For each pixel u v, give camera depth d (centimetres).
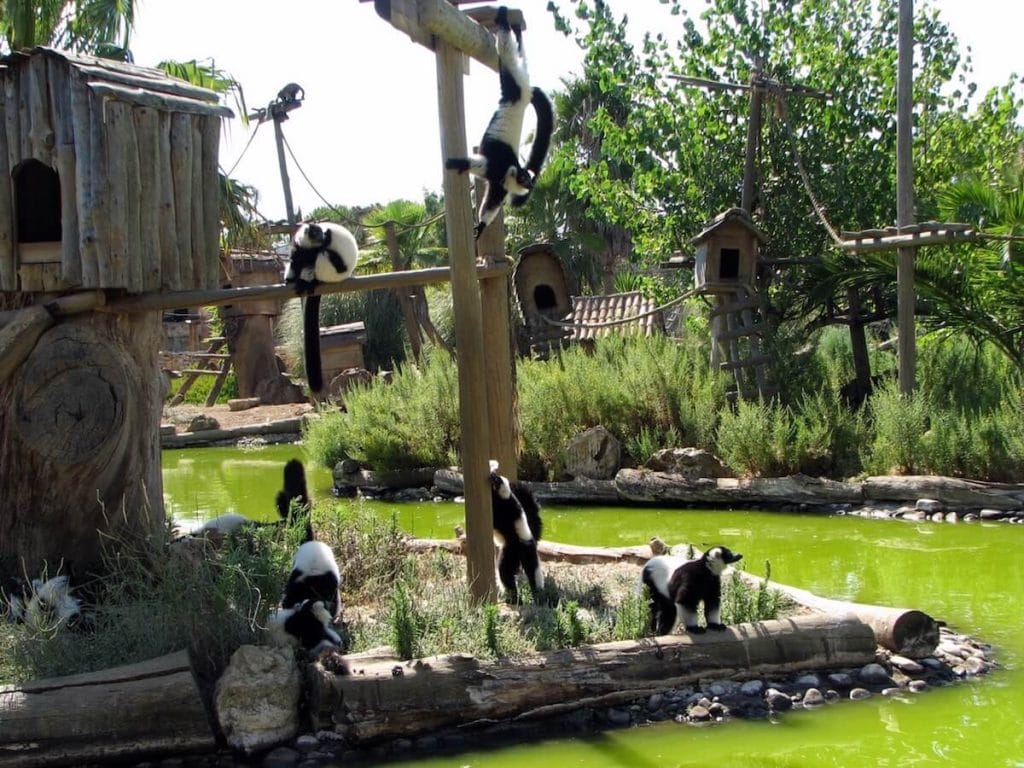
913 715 628
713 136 1967
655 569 715
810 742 593
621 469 1452
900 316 1500
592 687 630
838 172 1877
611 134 1997
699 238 1633
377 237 3253
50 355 738
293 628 645
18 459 756
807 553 1079
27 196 772
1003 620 826
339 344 2641
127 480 784
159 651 625
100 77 739
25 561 758
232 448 2291
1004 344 1617
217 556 725
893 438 1354
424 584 827
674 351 1656
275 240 3262
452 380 1605
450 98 749
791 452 1397
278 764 573
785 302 1852
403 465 1603
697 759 574
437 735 602
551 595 786
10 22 1592
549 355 2186
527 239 3328
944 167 1911
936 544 1106
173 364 3078
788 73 1920
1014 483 1276
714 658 659
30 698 569
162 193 770
